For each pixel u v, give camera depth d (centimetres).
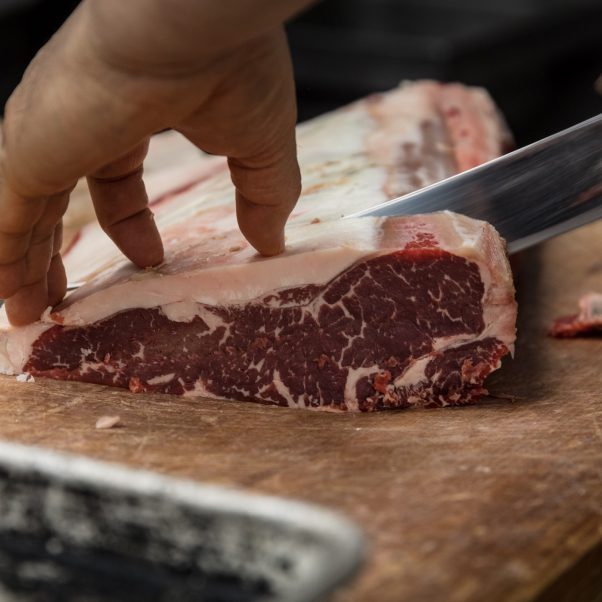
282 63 65
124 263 78
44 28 149
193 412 73
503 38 128
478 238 74
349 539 53
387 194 84
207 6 59
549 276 97
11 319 75
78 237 89
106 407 73
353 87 131
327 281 73
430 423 72
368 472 66
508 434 70
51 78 63
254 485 64
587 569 60
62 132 64
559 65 149
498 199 79
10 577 56
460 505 63
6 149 66
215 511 55
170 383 76
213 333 75
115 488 57
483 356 74
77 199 101
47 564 57
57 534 58
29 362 76
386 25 134
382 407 75
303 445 69
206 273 74
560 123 150
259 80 64
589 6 138
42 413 72
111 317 75
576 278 96
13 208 67
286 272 73
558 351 84
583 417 73
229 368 75
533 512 62
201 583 55
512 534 60
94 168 66
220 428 71
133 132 64
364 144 97
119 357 76
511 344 74
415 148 96
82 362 76
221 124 65
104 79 62
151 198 92
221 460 67
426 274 73
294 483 65
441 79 123
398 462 67
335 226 76
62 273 75
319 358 74
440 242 73
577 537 61
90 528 57
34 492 58
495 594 57
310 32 132
